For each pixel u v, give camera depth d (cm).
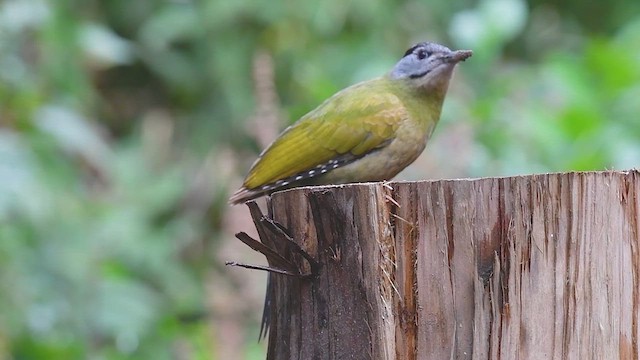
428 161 1119
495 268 611
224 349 1147
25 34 1308
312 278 664
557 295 611
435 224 620
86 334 1199
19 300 1126
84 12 1542
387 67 1383
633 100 1227
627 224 616
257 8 1518
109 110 1672
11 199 1100
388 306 622
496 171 1135
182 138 1595
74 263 1202
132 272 1363
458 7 1570
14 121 1197
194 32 1543
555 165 1158
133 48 1580
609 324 614
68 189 1255
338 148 916
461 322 616
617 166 1118
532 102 1284
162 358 1238
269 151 921
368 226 625
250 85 1538
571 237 610
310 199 653
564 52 1587
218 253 1334
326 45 1518
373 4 1514
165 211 1508
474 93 1301
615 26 1656
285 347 691
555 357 611
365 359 631
